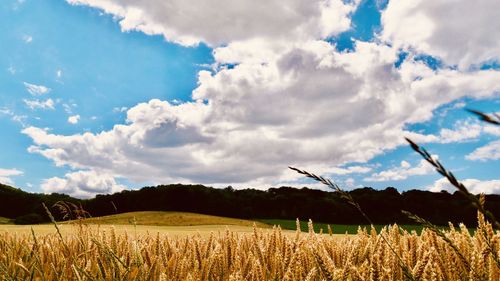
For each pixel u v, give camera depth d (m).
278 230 2.64
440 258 2.04
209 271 2.30
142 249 2.54
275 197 83.81
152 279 2.20
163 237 3.38
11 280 1.97
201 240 3.22
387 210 50.50
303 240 2.61
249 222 72.25
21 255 2.87
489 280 1.72
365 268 1.73
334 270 1.66
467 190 0.72
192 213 79.38
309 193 75.94
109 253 2.11
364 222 52.91
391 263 1.94
